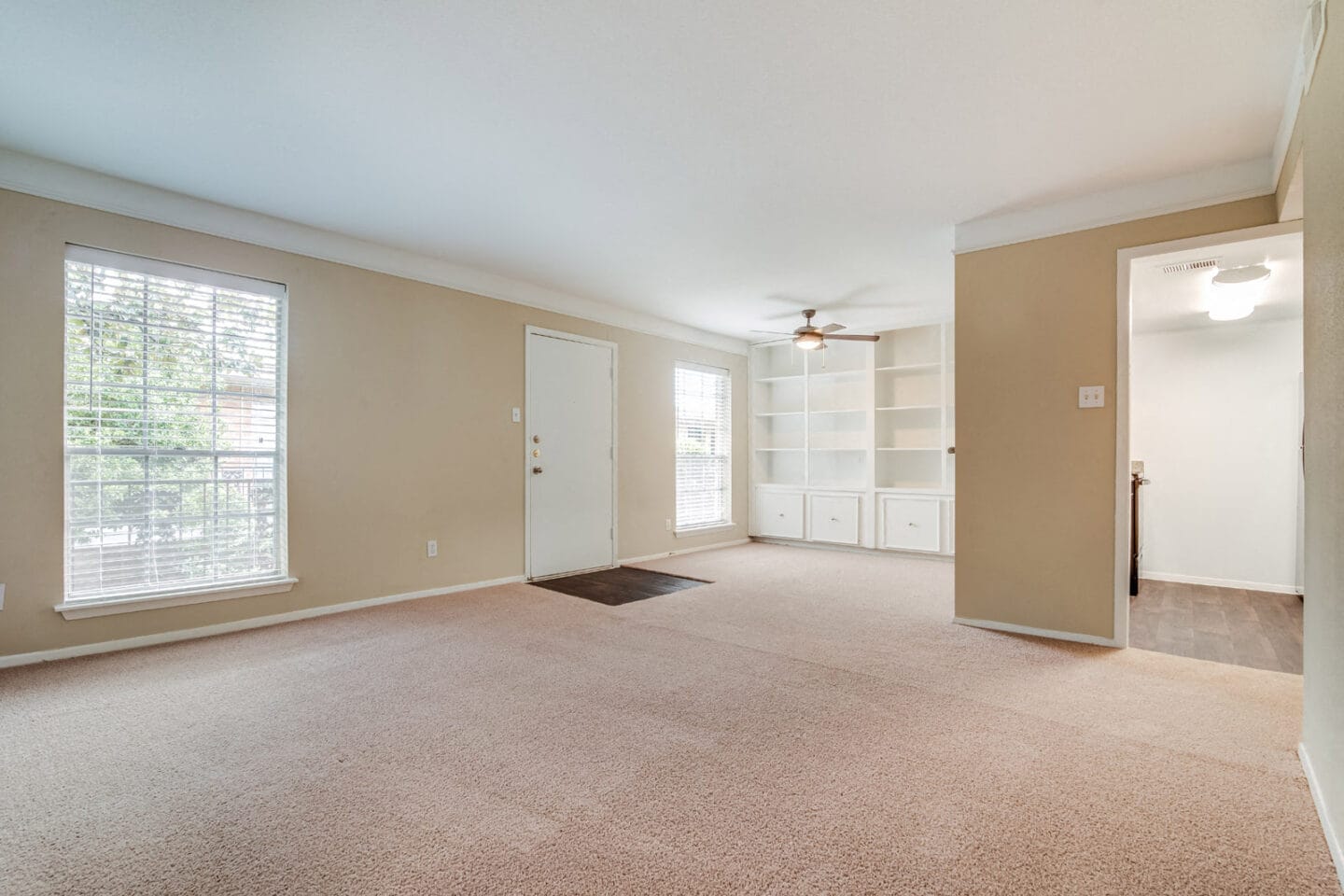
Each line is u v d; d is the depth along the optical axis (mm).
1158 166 3002
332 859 1549
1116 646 3287
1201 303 4484
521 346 5059
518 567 5031
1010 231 3568
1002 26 2010
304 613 3826
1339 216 1594
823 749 2152
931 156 2908
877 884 1463
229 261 3537
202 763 2033
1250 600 4594
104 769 1992
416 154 2889
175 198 3346
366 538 4113
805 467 7105
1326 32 1712
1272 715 2447
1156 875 1502
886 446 6785
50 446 3004
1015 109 2508
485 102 2451
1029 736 2248
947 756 2100
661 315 6223
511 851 1583
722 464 7309
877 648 3281
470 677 2844
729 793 1864
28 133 2713
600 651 3234
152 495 3318
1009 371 3574
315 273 3875
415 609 4102
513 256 4395
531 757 2090
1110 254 3281
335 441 3959
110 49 2123
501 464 4918
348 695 2617
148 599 3262
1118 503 3277
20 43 2082
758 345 7758
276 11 1929
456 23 1990
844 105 2480
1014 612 3578
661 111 2523
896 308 5879
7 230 2895
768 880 1474
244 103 2459
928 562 6074
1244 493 5109
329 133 2703
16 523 2924
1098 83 2326
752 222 3734
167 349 3365
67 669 2900
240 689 2682
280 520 3768
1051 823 1712
